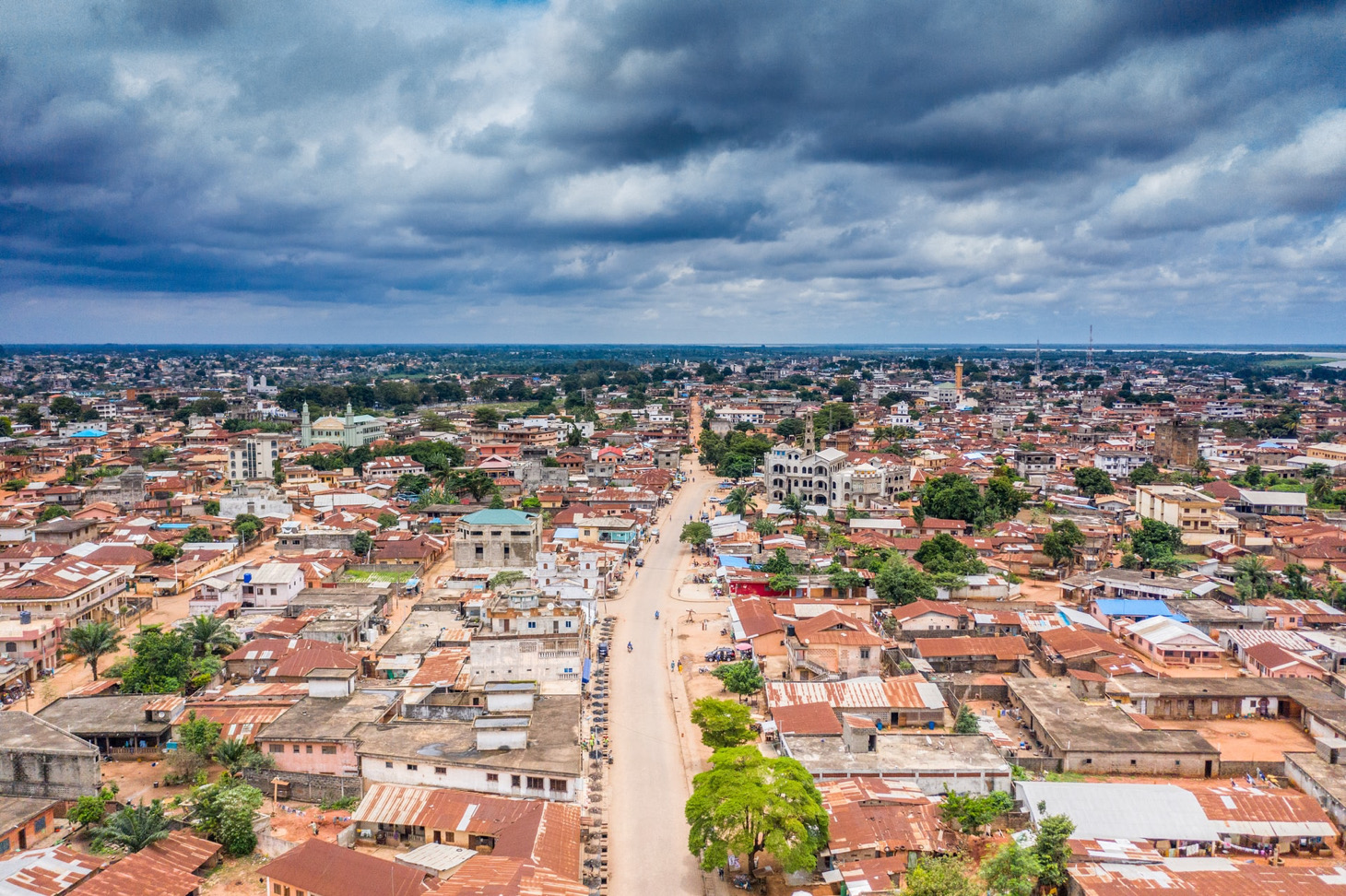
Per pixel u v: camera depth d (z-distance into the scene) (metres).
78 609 135.25
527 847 74.25
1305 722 105.25
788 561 167.38
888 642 129.50
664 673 124.19
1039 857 72.06
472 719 101.69
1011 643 124.50
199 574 167.50
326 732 93.19
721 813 73.12
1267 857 77.62
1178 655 126.62
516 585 155.88
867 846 75.69
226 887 73.31
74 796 85.62
